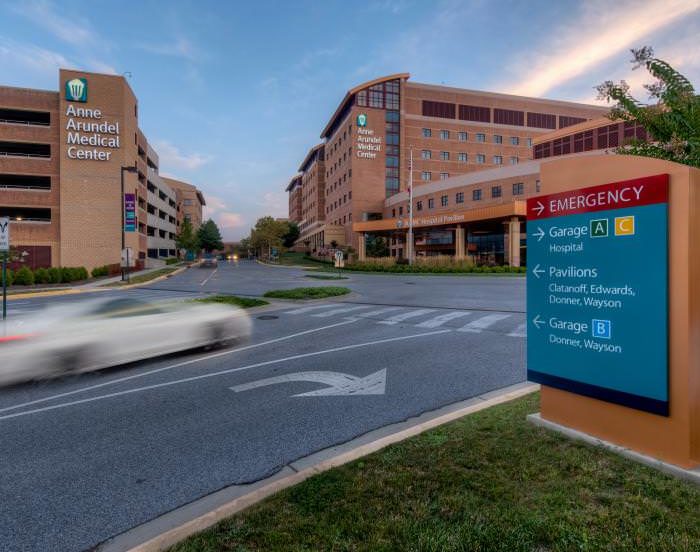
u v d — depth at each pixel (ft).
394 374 22.67
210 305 30.91
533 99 234.99
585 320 12.70
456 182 178.50
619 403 11.87
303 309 49.06
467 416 15.33
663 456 11.15
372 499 9.98
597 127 172.96
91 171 131.54
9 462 13.39
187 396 19.57
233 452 13.96
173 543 8.77
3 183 135.95
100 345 24.12
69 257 129.08
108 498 11.30
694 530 8.46
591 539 8.27
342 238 234.79
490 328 35.63
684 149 14.90
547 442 12.69
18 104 127.65
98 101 132.26
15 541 9.56
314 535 8.74
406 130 219.41
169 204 257.55
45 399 19.29
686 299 10.62
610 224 12.00
